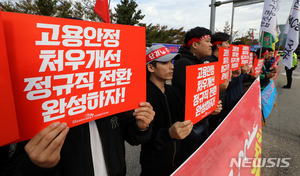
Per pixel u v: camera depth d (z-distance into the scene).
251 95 1.80
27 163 0.62
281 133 2.83
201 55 1.92
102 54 0.71
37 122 0.59
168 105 1.35
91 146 0.87
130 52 0.81
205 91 1.19
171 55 1.25
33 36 0.55
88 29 0.66
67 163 0.78
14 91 0.53
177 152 1.39
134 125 0.98
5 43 0.47
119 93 0.79
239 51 2.21
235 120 1.32
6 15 0.50
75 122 0.67
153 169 1.31
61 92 0.63
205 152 0.95
